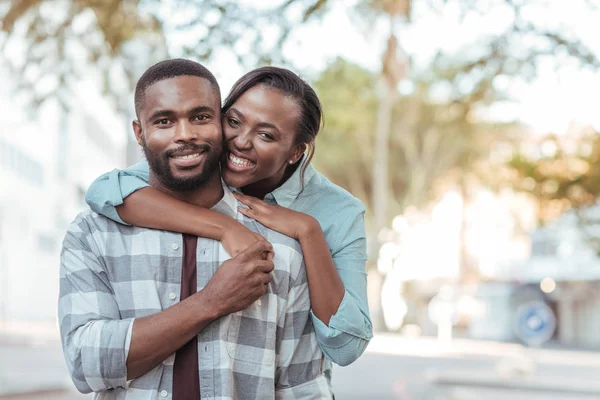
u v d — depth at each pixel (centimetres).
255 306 295
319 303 307
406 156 3975
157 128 287
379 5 721
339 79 783
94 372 277
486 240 5925
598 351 3994
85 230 297
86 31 806
